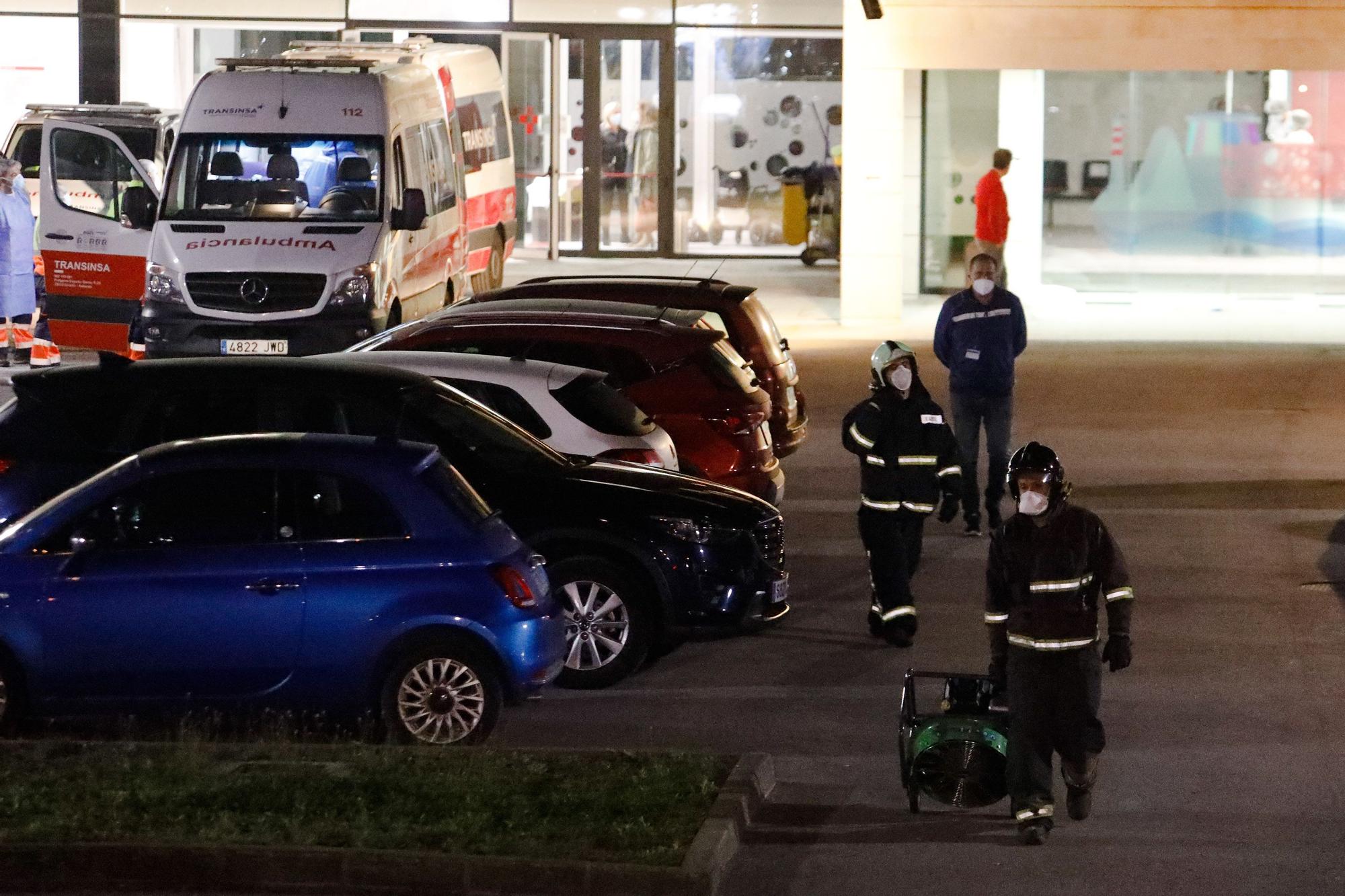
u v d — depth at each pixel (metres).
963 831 27.09
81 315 75.06
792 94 119.06
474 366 40.41
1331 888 24.70
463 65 85.69
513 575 31.05
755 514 36.78
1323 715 33.34
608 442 39.69
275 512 30.91
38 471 36.34
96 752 28.86
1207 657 37.38
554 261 118.44
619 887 23.81
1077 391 73.44
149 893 24.34
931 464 37.94
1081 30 94.62
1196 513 51.72
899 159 94.31
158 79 117.31
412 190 68.00
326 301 65.81
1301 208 99.62
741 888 24.64
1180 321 97.88
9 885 24.45
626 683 35.91
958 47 94.25
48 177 74.50
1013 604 26.31
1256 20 94.56
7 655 30.56
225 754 29.06
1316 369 79.50
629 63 118.38
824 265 120.38
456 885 24.06
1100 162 99.69
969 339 48.22
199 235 66.62
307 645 30.56
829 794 28.92
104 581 30.47
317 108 68.44
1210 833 27.02
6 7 116.12
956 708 27.86
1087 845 26.47
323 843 24.73
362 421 36.38
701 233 120.75
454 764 28.59
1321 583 43.78
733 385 43.53
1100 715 33.38
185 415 36.62
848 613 41.53
